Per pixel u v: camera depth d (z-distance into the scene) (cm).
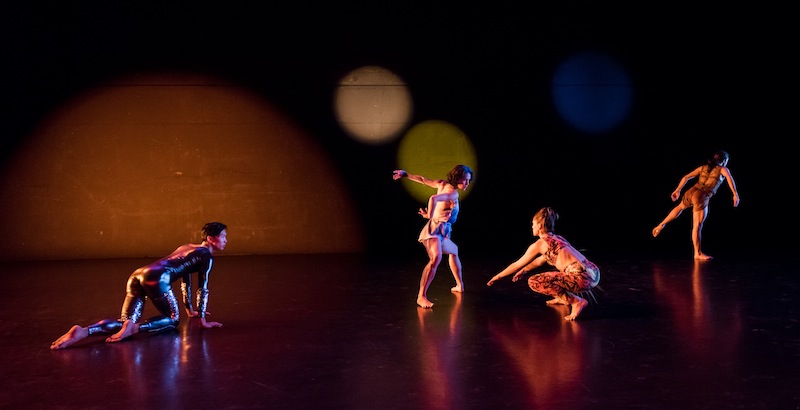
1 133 903
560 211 979
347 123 952
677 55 974
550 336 485
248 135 940
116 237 931
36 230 918
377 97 952
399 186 964
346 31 944
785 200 980
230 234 945
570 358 431
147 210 933
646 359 426
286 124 944
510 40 962
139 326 497
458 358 436
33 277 785
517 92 966
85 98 914
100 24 910
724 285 661
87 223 926
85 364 432
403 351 454
